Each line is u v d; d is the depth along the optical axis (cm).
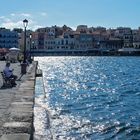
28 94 1925
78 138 1602
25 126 1134
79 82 5353
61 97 3198
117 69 9788
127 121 2069
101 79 6166
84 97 3331
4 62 7125
